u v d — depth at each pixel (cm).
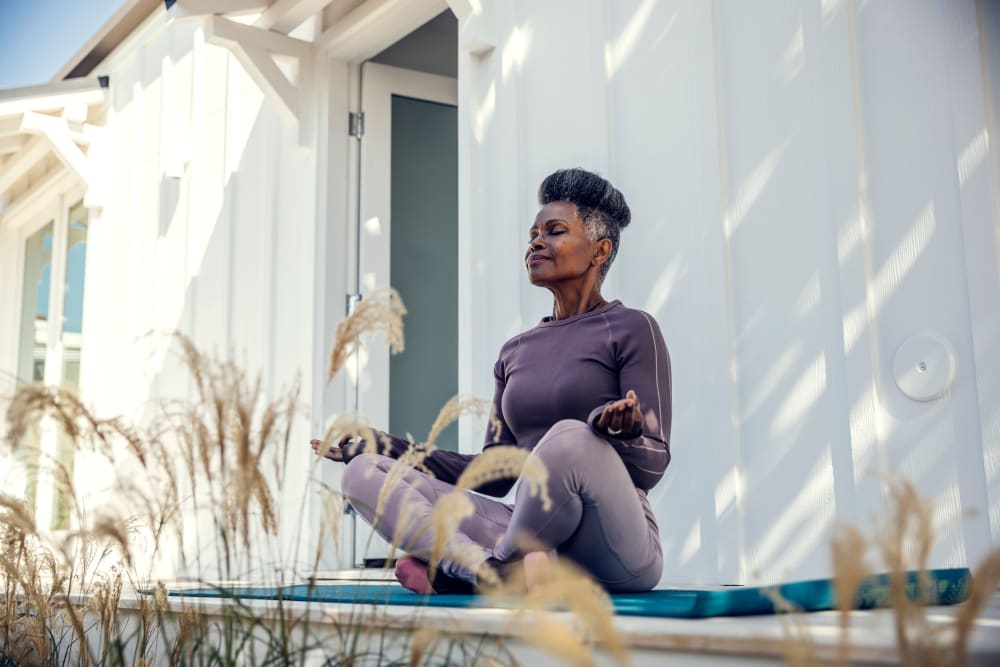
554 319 233
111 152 701
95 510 160
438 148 493
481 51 369
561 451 177
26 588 217
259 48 461
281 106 469
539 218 231
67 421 152
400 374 466
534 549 169
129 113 680
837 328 248
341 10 468
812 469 250
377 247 464
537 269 228
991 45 224
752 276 271
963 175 226
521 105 352
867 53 247
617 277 311
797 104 263
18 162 755
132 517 171
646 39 309
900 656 98
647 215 303
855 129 248
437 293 482
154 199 634
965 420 221
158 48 650
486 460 137
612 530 184
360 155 471
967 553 218
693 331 284
